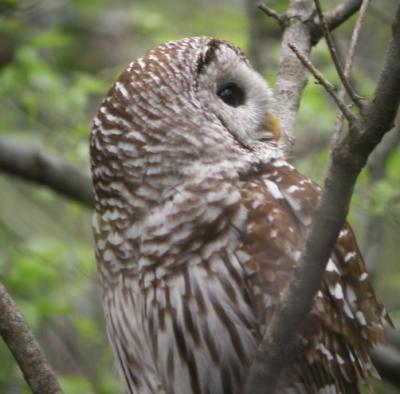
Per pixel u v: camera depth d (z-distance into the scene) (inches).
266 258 354.6
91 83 663.8
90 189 632.4
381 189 576.7
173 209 356.2
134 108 362.9
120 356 386.9
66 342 693.9
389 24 590.2
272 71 645.9
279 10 682.2
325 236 296.7
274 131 389.1
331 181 294.4
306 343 363.6
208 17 754.8
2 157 630.5
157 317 362.0
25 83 655.8
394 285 665.0
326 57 658.2
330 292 369.7
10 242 665.0
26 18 700.7
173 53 370.3
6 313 344.2
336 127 340.8
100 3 767.7
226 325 357.7
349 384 377.4
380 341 385.4
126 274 368.5
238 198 357.1
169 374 370.6
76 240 732.7
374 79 725.3
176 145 359.3
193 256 355.9
